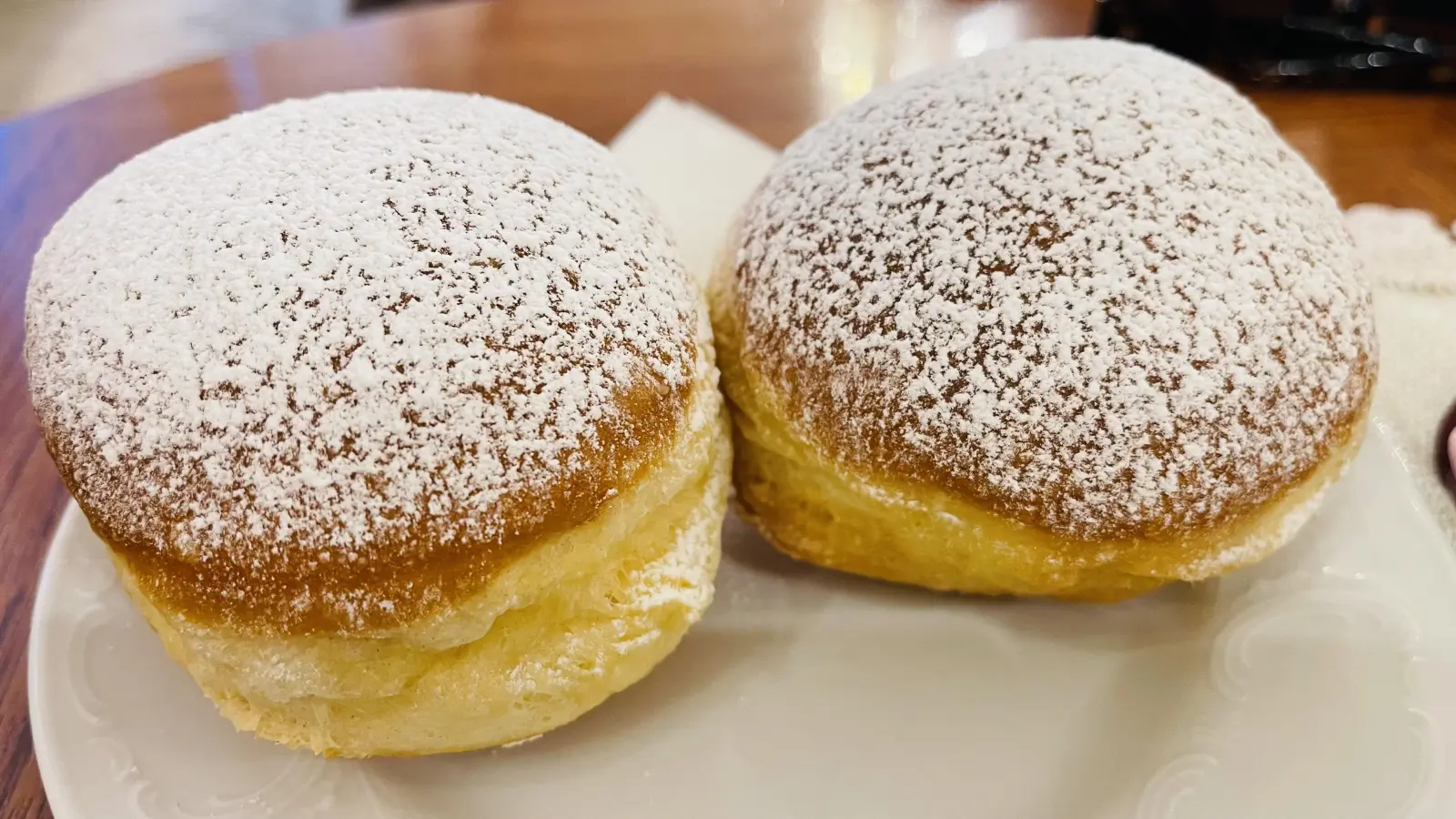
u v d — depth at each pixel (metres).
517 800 0.12
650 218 0.13
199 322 0.10
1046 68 0.13
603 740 0.12
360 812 0.11
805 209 0.13
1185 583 0.13
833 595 0.14
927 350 0.12
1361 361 0.12
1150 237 0.12
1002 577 0.13
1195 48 0.23
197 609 0.10
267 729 0.11
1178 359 0.11
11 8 0.41
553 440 0.10
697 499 0.12
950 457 0.12
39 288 0.11
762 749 0.12
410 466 0.10
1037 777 0.12
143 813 0.11
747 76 0.23
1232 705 0.12
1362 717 0.11
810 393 0.12
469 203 0.11
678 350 0.12
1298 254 0.12
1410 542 0.13
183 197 0.11
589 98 0.22
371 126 0.12
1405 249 0.19
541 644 0.11
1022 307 0.11
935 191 0.12
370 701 0.11
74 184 0.19
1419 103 0.22
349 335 0.10
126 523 0.10
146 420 0.10
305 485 0.10
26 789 0.12
